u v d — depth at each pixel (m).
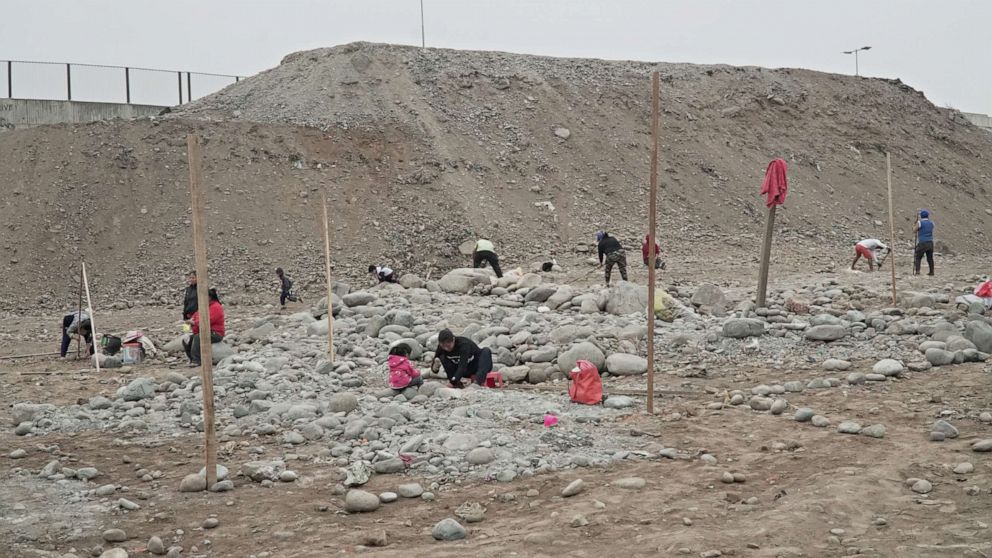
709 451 15.55
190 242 54.81
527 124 74.38
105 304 47.75
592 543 11.38
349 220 58.81
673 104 82.31
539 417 17.91
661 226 64.62
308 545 11.89
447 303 33.91
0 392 24.20
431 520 12.80
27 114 72.56
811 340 25.05
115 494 14.62
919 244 41.31
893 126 91.00
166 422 19.78
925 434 15.84
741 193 71.81
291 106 72.94
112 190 58.41
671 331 27.06
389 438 16.91
